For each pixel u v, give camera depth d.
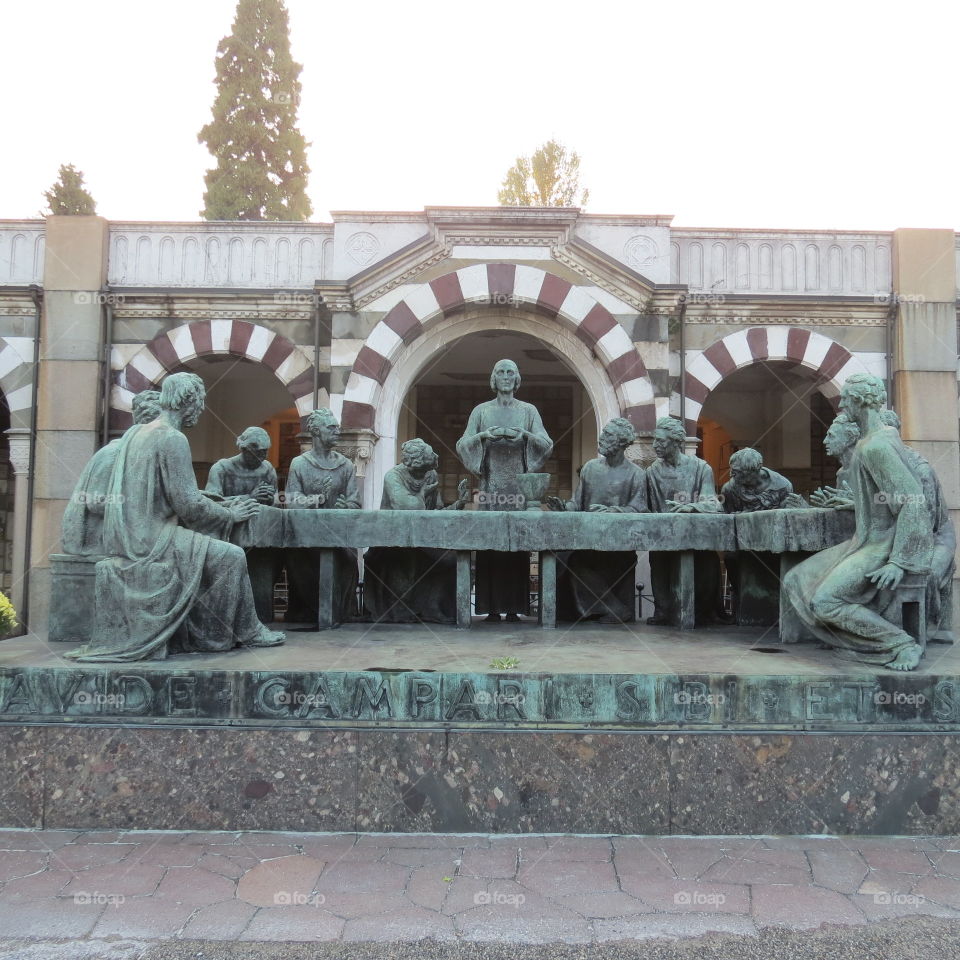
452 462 17.75
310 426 6.72
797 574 4.66
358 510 5.54
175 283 11.16
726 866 3.39
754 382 16.06
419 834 3.72
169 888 3.18
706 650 4.66
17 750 3.79
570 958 2.74
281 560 6.31
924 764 3.72
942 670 3.90
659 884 3.23
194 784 3.77
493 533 5.51
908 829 3.69
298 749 3.77
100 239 10.96
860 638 4.17
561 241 10.67
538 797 3.72
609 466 6.56
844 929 2.91
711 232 11.19
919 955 2.75
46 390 10.79
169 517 4.34
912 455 4.78
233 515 4.70
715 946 2.80
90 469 4.88
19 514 10.77
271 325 11.06
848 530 4.85
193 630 4.36
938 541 4.72
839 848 3.56
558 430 17.55
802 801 3.71
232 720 3.81
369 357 10.64
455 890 3.18
